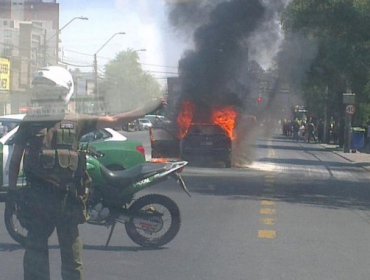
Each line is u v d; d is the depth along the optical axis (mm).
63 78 4766
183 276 7176
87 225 9961
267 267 7684
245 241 9172
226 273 7352
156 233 8562
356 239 9570
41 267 5172
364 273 7504
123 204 8234
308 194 15539
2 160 11453
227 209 12172
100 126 5094
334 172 23391
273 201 13641
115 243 8820
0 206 11352
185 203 12805
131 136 12969
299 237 9586
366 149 43219
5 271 7160
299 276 7297
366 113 42281
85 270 7324
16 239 7910
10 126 12453
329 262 8016
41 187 5070
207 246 8773
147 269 7453
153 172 8320
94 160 7980
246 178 18438
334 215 12000
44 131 5059
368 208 13297
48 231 5184
